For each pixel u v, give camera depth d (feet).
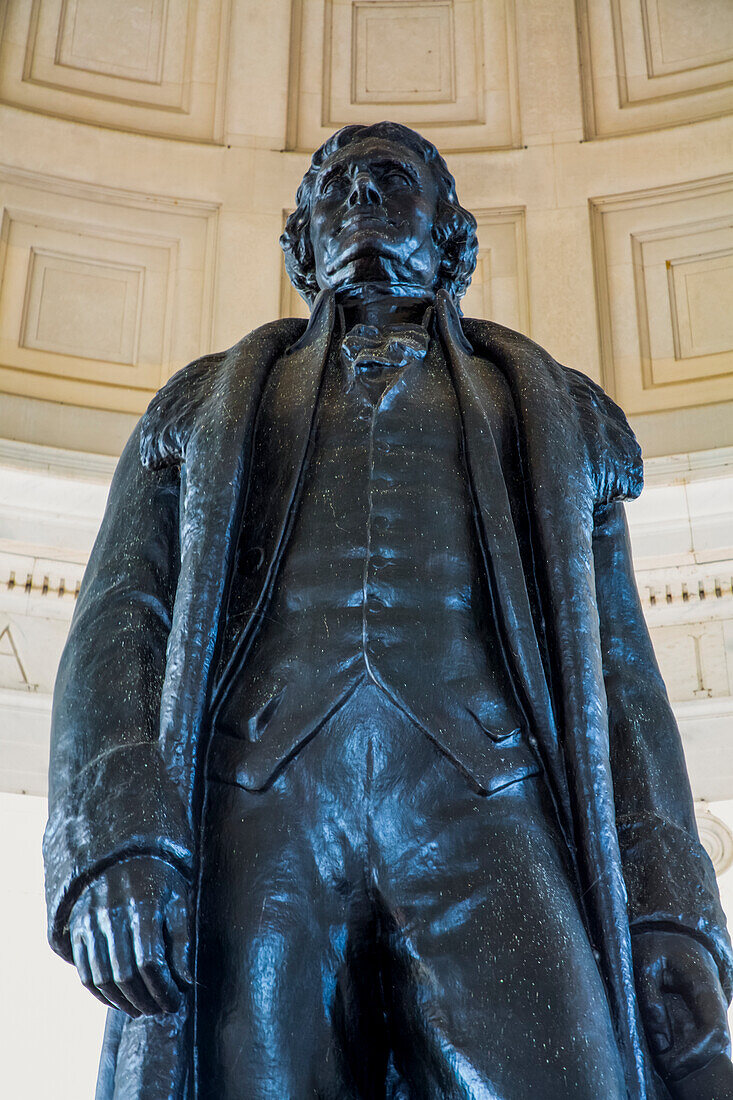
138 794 10.72
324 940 10.74
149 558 12.72
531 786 11.07
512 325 40.70
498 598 11.56
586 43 42.98
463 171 42.14
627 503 36.47
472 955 10.39
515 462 12.49
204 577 11.55
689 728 35.24
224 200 41.52
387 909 10.71
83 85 41.81
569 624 11.48
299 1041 10.49
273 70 42.88
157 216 41.09
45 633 35.76
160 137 41.73
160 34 42.88
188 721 11.07
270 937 10.59
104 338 39.65
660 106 41.96
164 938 10.30
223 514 11.84
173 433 12.85
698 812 35.06
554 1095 9.89
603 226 41.32
